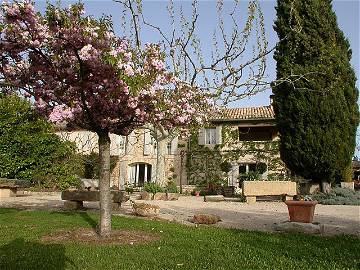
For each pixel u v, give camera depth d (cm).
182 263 502
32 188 2191
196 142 2761
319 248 602
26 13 571
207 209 1298
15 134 2102
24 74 667
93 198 1168
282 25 1858
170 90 711
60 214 1030
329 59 1783
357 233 775
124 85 632
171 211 1218
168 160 2792
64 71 656
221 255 552
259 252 573
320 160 1733
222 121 2727
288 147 1795
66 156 2342
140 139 2961
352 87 1845
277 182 1656
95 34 594
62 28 598
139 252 569
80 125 734
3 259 516
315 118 1747
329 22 1870
